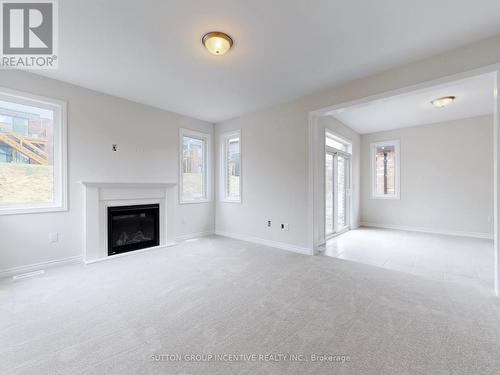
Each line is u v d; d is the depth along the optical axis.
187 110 4.45
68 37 2.30
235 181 5.12
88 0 1.84
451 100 3.91
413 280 2.73
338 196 5.54
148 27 2.16
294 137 3.97
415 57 2.69
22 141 3.00
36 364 1.43
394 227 6.04
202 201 5.08
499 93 2.28
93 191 3.39
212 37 2.26
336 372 1.37
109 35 2.27
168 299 2.26
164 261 3.39
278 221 4.20
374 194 6.41
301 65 2.85
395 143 6.00
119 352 1.54
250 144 4.64
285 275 2.88
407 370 1.38
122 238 3.80
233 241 4.62
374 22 2.12
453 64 2.54
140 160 4.05
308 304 2.17
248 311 2.05
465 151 5.11
